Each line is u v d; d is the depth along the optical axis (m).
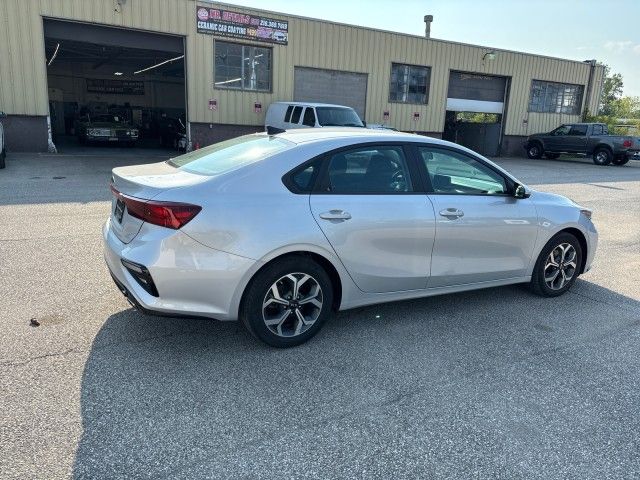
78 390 3.11
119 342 3.74
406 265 4.07
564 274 5.09
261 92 19.55
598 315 4.69
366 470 2.54
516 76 25.89
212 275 3.34
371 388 3.29
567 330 4.33
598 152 23.77
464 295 5.05
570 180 16.28
